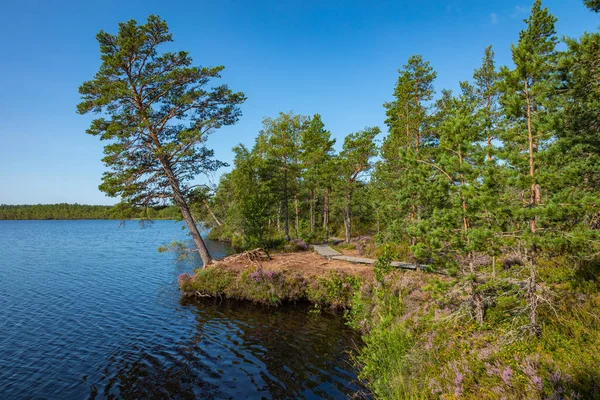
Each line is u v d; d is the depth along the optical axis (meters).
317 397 8.45
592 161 9.72
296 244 30.58
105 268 29.50
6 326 14.55
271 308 16.95
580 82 9.26
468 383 6.21
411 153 10.11
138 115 20.92
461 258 9.12
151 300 18.75
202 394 8.81
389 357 8.34
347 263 21.70
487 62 21.34
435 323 9.09
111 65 20.05
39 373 10.17
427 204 13.82
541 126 7.09
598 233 6.52
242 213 29.95
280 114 34.91
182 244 23.05
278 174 34.84
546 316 7.35
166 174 21.86
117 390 9.15
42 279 24.80
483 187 7.60
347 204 34.00
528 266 7.42
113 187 20.20
